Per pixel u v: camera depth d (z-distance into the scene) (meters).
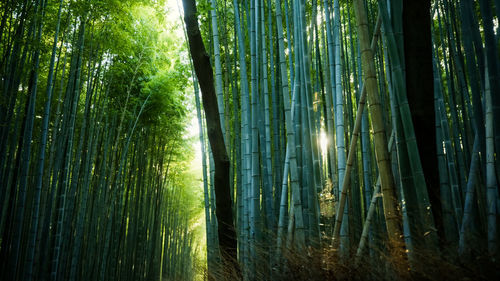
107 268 8.15
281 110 5.25
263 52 4.59
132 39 7.96
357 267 2.25
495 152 1.94
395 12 2.20
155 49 8.55
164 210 12.00
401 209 2.09
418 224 1.88
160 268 11.25
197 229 17.86
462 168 4.07
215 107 3.77
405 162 2.06
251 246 3.69
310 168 3.37
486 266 1.49
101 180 7.39
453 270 1.54
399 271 1.75
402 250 1.79
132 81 8.06
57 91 6.65
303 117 3.54
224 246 3.69
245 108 4.62
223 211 3.74
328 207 3.74
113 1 6.02
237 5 5.07
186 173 13.80
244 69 4.78
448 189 2.10
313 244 2.86
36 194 5.04
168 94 8.88
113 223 8.77
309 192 3.32
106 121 7.66
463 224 2.10
